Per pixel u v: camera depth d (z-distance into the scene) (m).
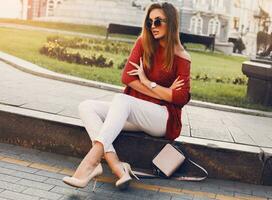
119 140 4.21
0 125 4.51
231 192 3.92
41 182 3.64
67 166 4.11
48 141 4.41
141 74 3.90
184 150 4.18
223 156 4.18
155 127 3.95
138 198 3.55
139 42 4.02
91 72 9.99
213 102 8.80
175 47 3.90
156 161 3.99
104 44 13.02
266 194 3.96
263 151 4.17
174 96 3.85
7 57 10.05
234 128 5.58
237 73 11.29
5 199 3.21
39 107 5.00
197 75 10.62
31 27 14.20
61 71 9.71
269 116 7.47
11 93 5.67
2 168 3.83
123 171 3.54
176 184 3.97
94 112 3.79
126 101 3.74
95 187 3.68
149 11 3.88
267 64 8.72
